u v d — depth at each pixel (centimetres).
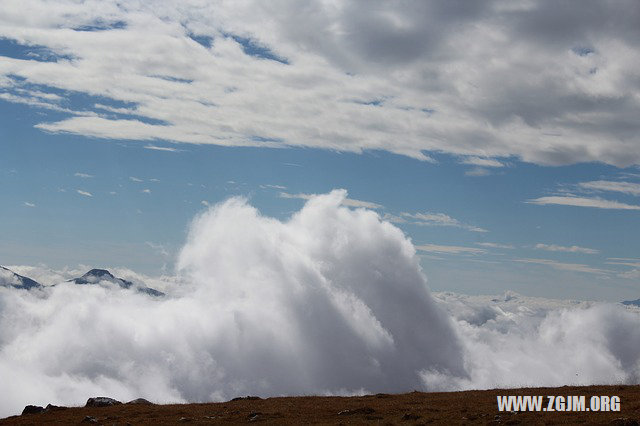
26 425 6431
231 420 6109
